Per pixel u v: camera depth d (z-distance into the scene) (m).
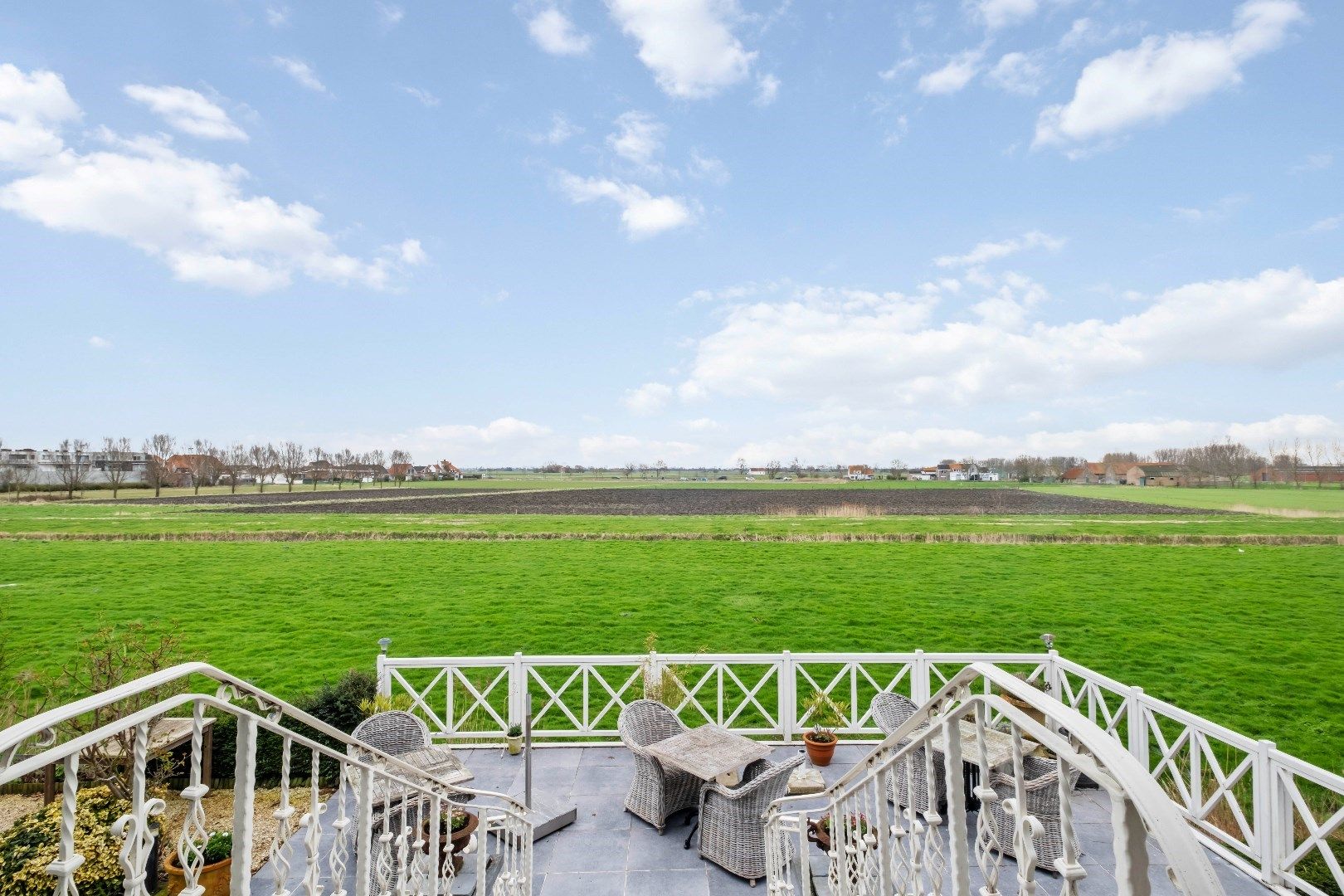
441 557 35.62
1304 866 7.06
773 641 20.34
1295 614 23.20
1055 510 64.38
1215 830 7.00
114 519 54.09
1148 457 136.38
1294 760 6.07
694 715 14.39
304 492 103.12
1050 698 1.73
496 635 20.97
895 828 3.07
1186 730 7.43
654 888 6.45
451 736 10.20
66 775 1.81
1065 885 1.62
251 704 9.95
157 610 23.94
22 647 19.06
